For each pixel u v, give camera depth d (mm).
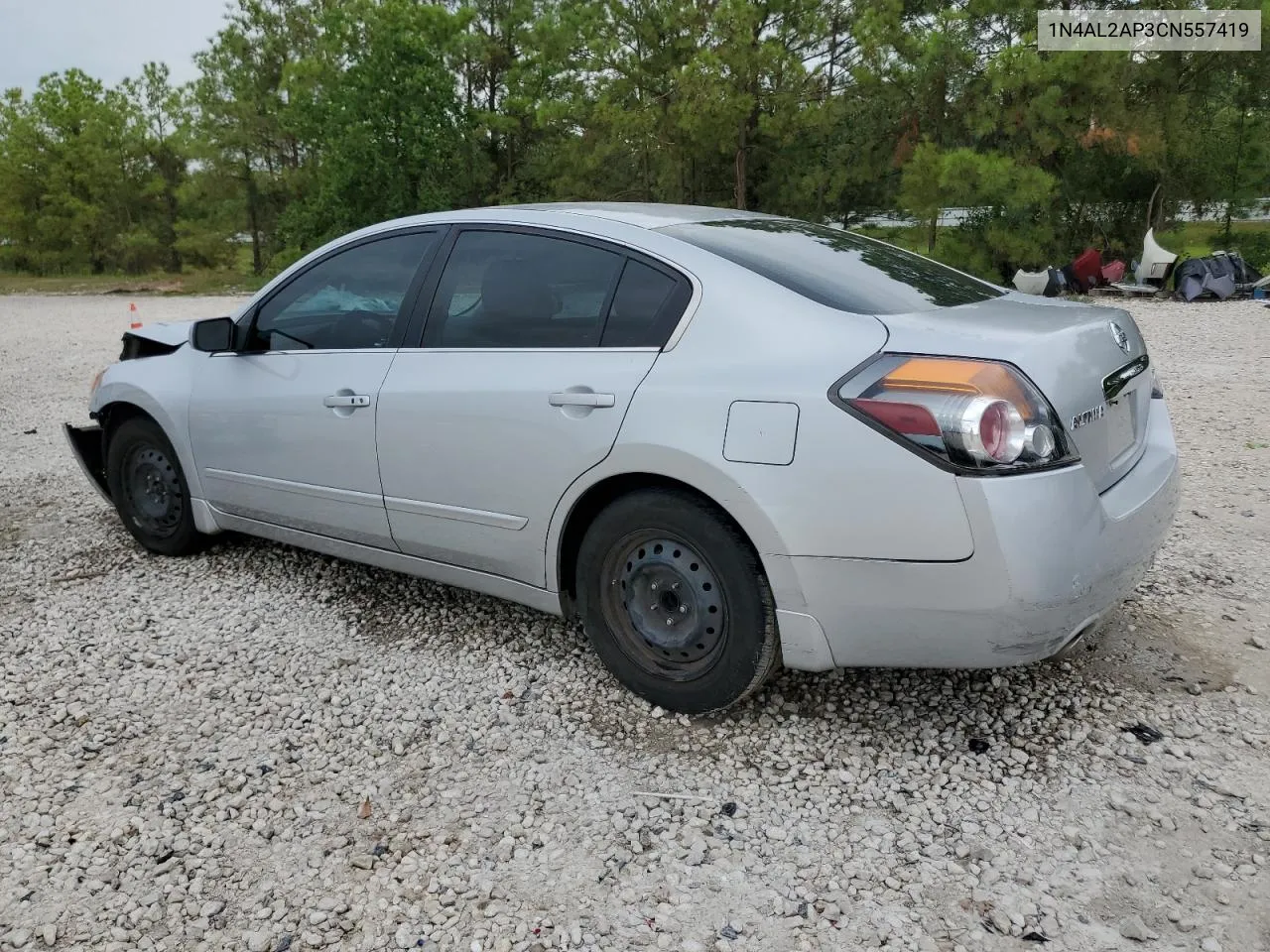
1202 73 18344
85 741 3100
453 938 2221
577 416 3039
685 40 23844
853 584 2611
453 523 3461
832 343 2674
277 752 3018
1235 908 2232
